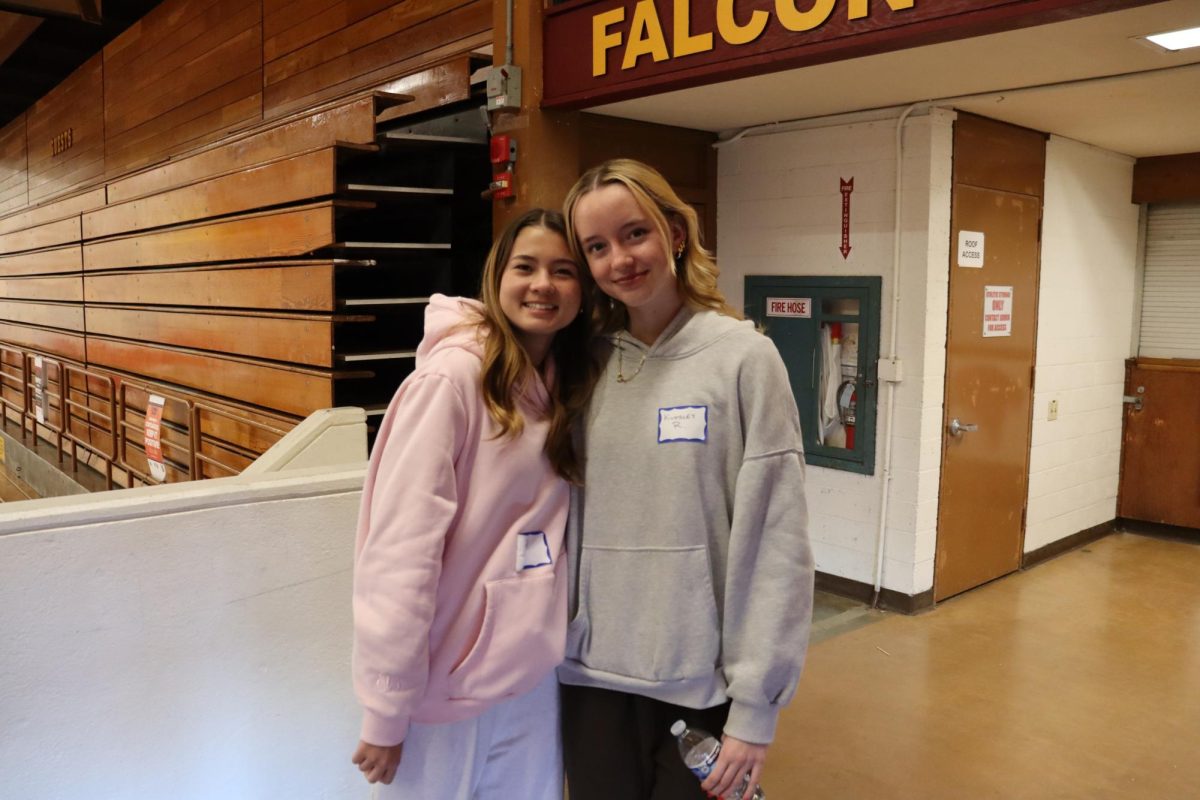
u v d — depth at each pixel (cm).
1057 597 446
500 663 152
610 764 162
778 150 446
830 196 428
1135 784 282
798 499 149
